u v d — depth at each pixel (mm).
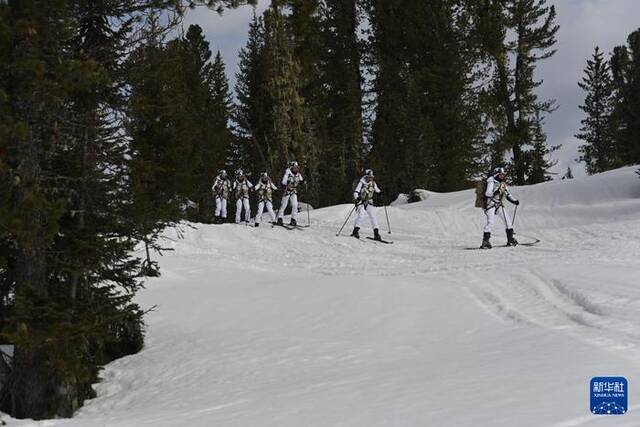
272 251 25219
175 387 9430
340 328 11602
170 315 13875
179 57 10828
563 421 4867
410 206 41750
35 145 9141
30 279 9328
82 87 8766
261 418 6215
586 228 25000
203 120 50875
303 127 48750
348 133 54438
